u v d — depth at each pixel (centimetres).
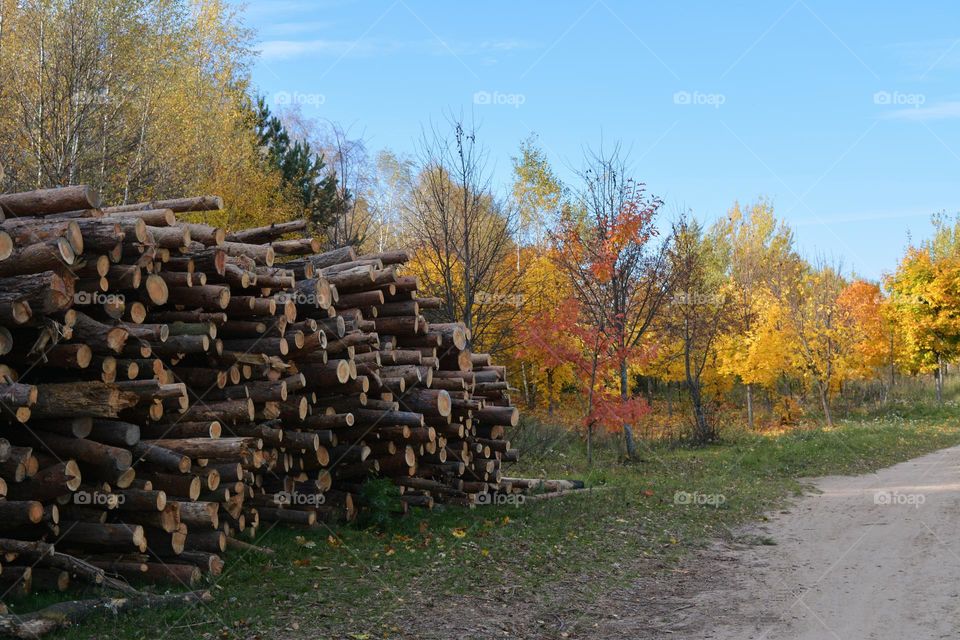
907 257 3644
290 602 688
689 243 2359
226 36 3131
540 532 1016
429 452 1113
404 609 688
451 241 2031
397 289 1127
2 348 638
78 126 2228
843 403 3644
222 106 2945
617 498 1299
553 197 2739
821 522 1163
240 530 855
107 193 2403
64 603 621
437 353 1198
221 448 737
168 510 724
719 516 1197
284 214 2822
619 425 1827
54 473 664
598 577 825
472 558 865
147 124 2547
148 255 732
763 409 3744
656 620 688
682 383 3522
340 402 991
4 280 645
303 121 4238
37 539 700
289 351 911
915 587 777
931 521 1134
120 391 684
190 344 779
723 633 650
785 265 3678
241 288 878
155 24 2603
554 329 1889
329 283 980
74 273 693
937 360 3600
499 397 1291
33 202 707
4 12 2250
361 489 1048
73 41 2231
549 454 1952
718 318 2672
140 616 635
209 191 2672
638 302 2045
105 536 691
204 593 683
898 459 2014
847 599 743
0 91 2189
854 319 3044
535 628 657
